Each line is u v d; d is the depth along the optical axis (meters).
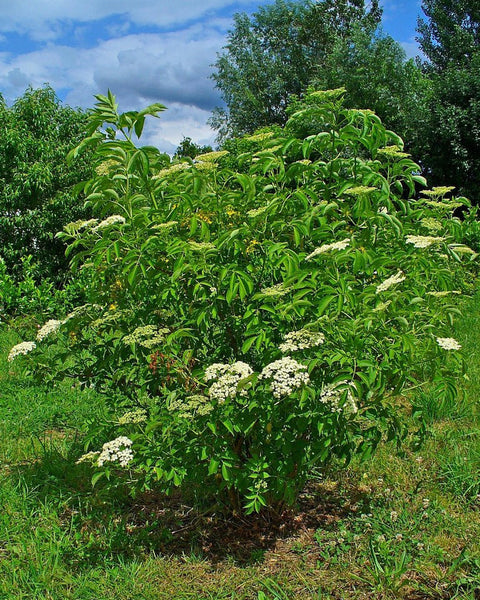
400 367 2.46
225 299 2.43
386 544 2.73
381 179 2.56
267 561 2.73
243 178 2.60
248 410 2.44
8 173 8.97
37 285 9.41
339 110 2.71
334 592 2.50
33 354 3.20
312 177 2.87
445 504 3.17
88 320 3.02
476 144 16.62
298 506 3.14
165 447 2.53
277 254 2.49
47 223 9.09
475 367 5.34
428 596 2.46
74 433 4.21
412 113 17.27
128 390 3.10
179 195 2.52
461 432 4.02
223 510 3.04
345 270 2.68
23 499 3.14
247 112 24.59
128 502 3.26
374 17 25.28
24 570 2.57
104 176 2.66
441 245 2.86
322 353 2.39
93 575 2.56
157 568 2.63
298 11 24.86
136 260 2.48
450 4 21.98
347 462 2.69
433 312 2.70
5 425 4.25
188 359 2.56
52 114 9.70
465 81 17.16
